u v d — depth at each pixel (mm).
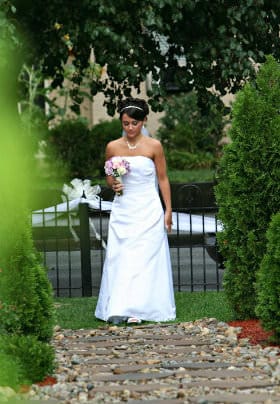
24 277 8180
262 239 9852
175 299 11906
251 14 14234
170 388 7156
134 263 10625
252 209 9812
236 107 9859
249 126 9797
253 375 7551
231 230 9945
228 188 9906
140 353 8648
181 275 14844
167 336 9438
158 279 10664
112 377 7562
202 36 14680
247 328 9617
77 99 17375
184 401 6719
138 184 10773
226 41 14453
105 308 10625
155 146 10844
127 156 10828
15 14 14695
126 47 13938
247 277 9930
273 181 9773
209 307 11188
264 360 8078
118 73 14492
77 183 14953
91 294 12617
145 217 10742
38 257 8516
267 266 8641
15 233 8188
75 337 9586
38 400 6793
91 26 13797
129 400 6836
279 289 8508
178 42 14977
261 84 9922
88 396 6988
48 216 14867
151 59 15047
